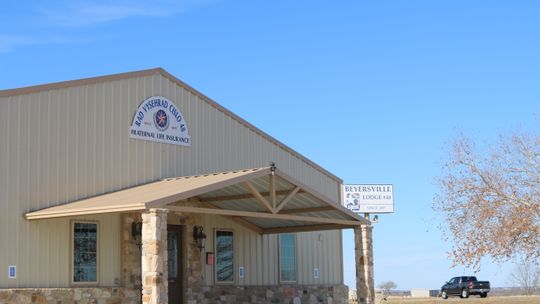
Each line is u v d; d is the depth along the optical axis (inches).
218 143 867.4
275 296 905.5
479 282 1857.8
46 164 691.4
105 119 748.0
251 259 886.4
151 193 669.3
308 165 985.5
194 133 840.3
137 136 776.3
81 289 694.5
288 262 937.5
